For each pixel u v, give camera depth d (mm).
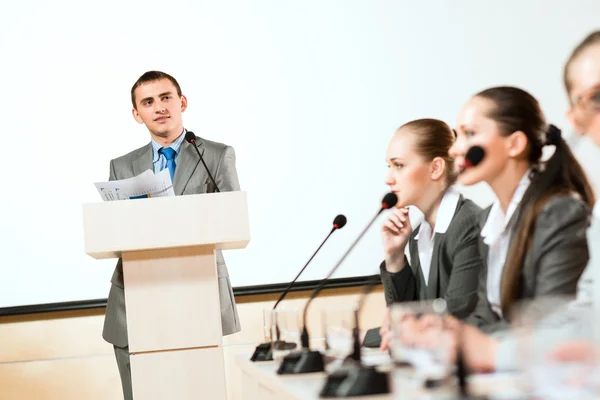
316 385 1719
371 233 5398
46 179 5293
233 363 2924
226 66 5438
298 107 5445
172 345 2900
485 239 2574
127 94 5391
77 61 5363
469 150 2457
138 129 5395
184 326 2912
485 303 2512
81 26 5375
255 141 5422
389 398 1444
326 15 5480
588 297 1791
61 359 5133
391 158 3477
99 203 2826
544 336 1143
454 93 5496
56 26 5355
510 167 2486
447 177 3391
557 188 2268
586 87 2174
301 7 5473
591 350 1104
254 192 5391
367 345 2611
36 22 5340
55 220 5273
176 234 2842
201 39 5430
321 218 5410
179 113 4004
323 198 5414
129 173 3980
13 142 5285
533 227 2242
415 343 1364
